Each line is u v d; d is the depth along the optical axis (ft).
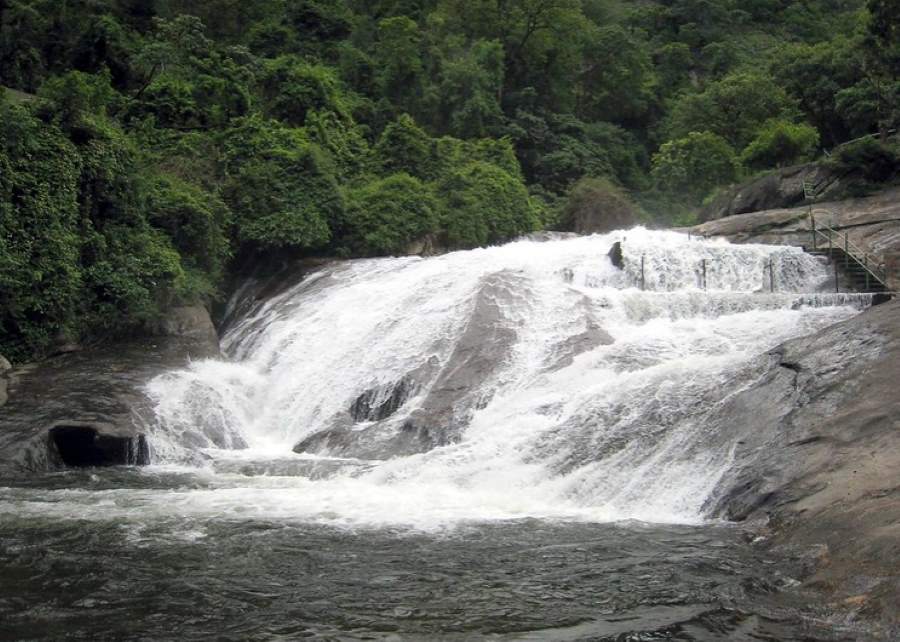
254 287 92.07
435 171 116.67
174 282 75.25
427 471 45.73
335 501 41.47
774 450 36.94
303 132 111.34
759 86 166.81
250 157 99.19
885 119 113.91
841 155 94.12
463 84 157.79
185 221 82.53
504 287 67.72
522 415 49.83
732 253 74.28
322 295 81.20
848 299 59.82
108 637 24.48
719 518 36.04
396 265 84.69
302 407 64.18
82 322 69.67
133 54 115.75
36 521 37.96
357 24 172.86
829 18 250.78
